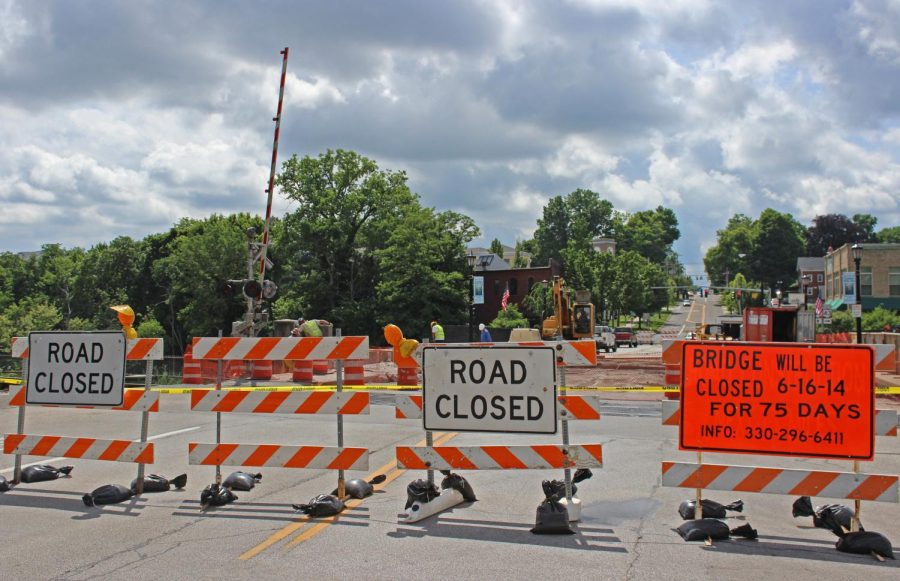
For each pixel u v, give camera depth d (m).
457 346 7.18
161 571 5.80
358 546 6.38
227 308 66.00
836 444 6.30
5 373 23.86
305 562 5.98
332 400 7.67
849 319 59.88
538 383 6.97
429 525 7.00
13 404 8.67
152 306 81.44
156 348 8.22
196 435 12.23
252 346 7.96
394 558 6.06
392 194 63.34
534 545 6.39
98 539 6.66
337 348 7.73
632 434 12.12
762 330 36.88
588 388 19.36
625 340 69.12
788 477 6.41
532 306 68.94
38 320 76.38
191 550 6.31
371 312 60.22
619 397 17.75
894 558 6.07
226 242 66.12
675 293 159.62
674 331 97.31
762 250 145.50
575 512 7.00
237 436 12.03
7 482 8.62
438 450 7.21
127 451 8.19
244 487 8.40
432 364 7.23
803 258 122.62
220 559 6.07
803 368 6.40
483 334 35.59
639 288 104.19
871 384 6.26
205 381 23.36
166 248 81.75
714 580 5.54
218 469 8.03
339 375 7.72
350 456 7.53
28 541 6.61
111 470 9.57
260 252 23.92
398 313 58.75
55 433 12.53
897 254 65.56
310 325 26.91
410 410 7.38
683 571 5.73
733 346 6.56
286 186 63.12
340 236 63.00
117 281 85.06
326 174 63.84
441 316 60.44
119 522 7.20
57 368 8.48
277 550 6.29
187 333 72.81
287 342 7.86
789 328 36.69
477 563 5.93
